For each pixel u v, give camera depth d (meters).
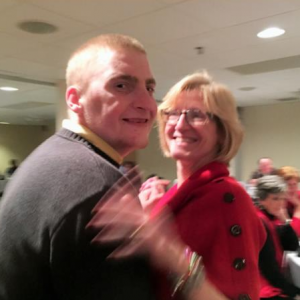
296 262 1.72
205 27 3.04
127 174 0.74
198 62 4.18
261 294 1.59
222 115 1.06
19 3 2.51
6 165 12.11
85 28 3.02
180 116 1.10
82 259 0.58
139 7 2.61
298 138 7.29
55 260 0.59
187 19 2.86
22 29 3.03
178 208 0.96
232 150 1.07
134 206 0.65
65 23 2.90
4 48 3.56
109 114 0.72
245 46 3.59
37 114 9.13
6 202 0.68
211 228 0.88
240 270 0.86
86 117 0.74
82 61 0.76
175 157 1.11
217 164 1.03
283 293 1.59
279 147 7.54
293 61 4.20
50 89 5.80
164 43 3.45
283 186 1.97
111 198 0.62
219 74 4.86
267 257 1.59
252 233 0.95
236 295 0.83
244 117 8.01
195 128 1.07
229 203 0.92
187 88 1.12
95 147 0.71
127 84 0.74
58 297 0.61
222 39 3.36
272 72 4.75
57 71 4.52
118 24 2.93
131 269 0.62
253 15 2.80
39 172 0.66
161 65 4.29
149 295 0.65
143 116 0.76
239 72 4.73
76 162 0.65
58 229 0.59
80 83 0.75
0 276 0.66
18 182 0.68
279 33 3.22
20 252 0.63
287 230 1.86
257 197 1.99
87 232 0.59
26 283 0.62
